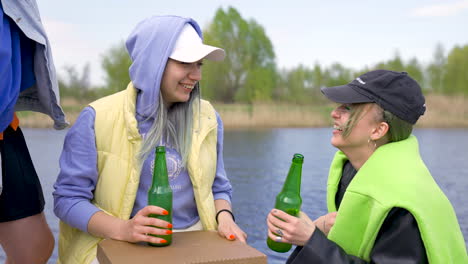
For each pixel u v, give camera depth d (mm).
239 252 1463
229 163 8773
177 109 1868
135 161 1734
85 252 1709
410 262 1412
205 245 1535
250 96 34594
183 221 1879
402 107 1571
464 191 6473
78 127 1738
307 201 5496
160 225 1462
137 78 1732
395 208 1462
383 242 1465
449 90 35531
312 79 37062
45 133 13516
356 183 1568
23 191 1927
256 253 1454
